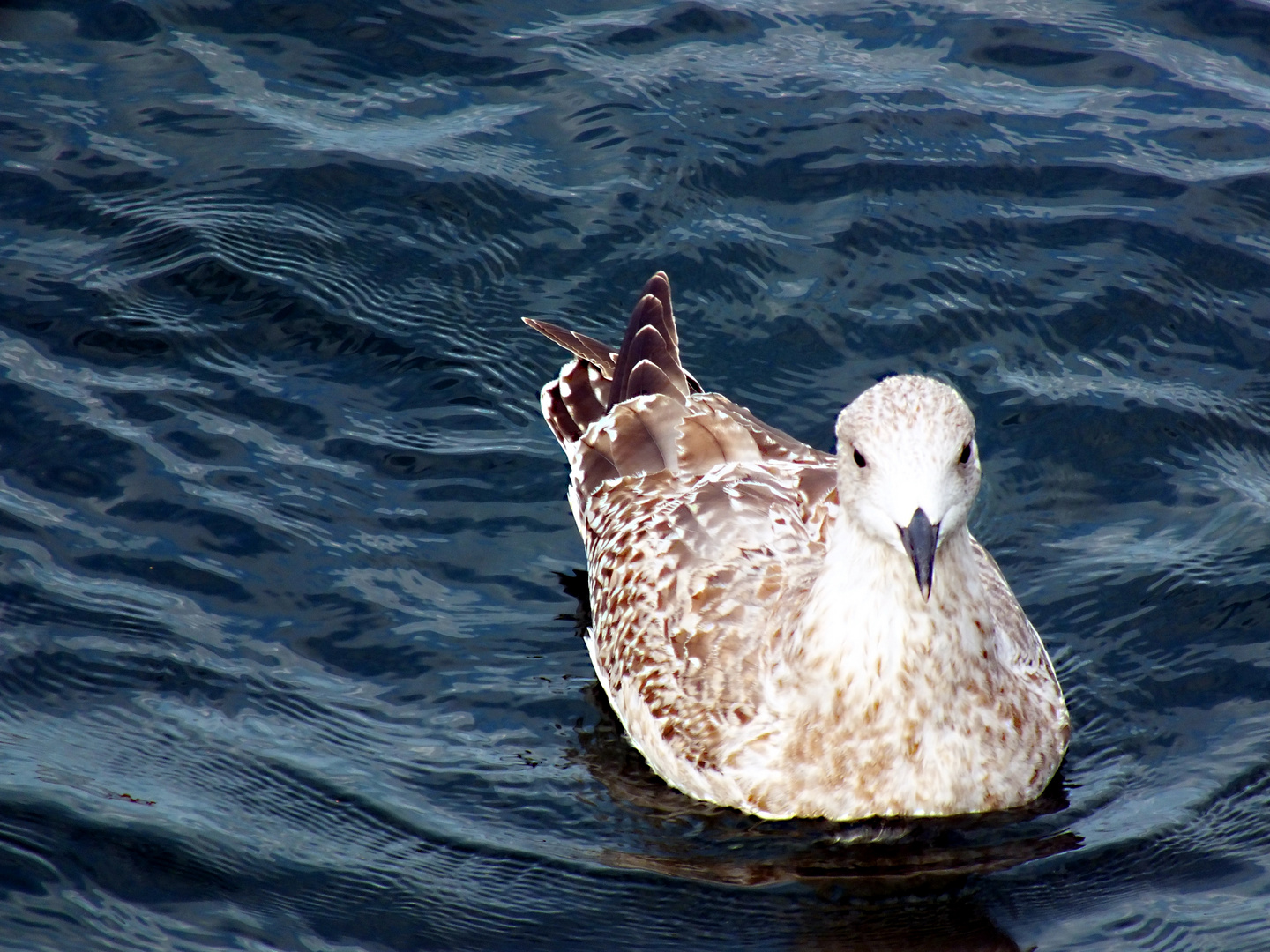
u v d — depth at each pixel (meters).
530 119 15.31
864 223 14.48
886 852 9.87
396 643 11.34
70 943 8.86
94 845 9.52
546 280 14.06
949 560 9.39
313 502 12.24
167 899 9.25
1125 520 12.34
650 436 12.04
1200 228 14.41
